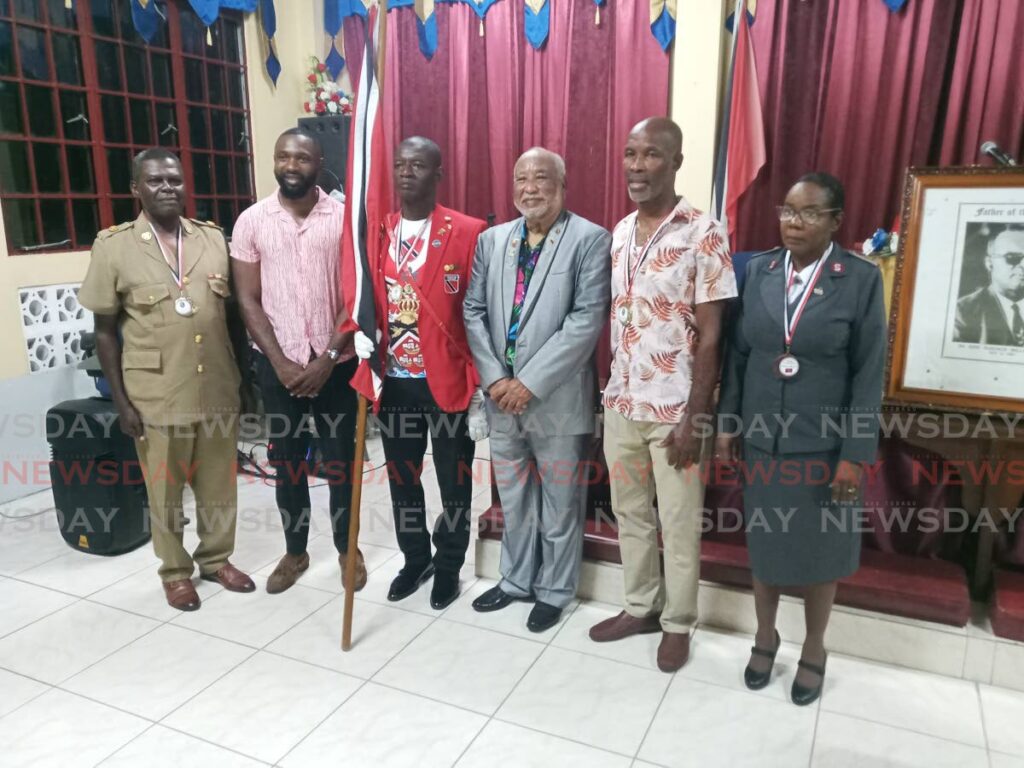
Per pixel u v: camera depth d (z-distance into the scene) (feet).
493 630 7.55
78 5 11.70
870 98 10.43
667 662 6.81
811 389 5.76
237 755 5.77
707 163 11.96
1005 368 6.45
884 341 5.63
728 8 11.60
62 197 11.64
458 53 13.70
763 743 5.89
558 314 6.79
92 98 12.02
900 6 10.00
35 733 6.00
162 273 7.43
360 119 6.77
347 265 6.96
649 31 12.04
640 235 6.40
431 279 7.18
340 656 7.09
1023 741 5.90
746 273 6.15
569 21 12.67
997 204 6.33
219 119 14.40
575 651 7.17
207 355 7.70
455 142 14.12
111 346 7.64
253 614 7.88
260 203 7.72
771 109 11.14
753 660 6.63
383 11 6.72
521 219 7.11
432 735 5.99
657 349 6.31
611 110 12.71
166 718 6.19
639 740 5.92
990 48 9.48
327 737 5.97
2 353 10.64
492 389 6.98
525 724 6.12
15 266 10.75
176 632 7.52
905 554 7.57
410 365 7.43
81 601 8.13
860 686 6.59
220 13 14.12
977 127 9.75
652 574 7.23
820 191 5.49
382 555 9.34
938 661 6.72
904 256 6.71
